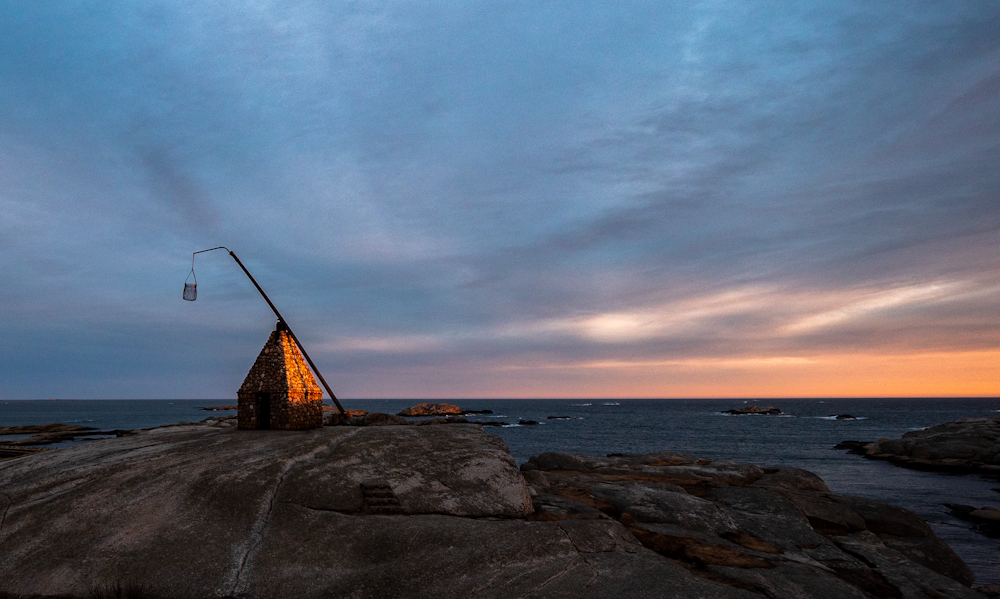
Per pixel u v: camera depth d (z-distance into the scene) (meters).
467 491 11.98
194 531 10.07
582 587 8.61
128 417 175.50
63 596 8.67
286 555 9.47
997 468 45.66
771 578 10.22
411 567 8.95
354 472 12.16
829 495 18.53
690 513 14.02
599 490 16.02
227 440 14.38
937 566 15.03
